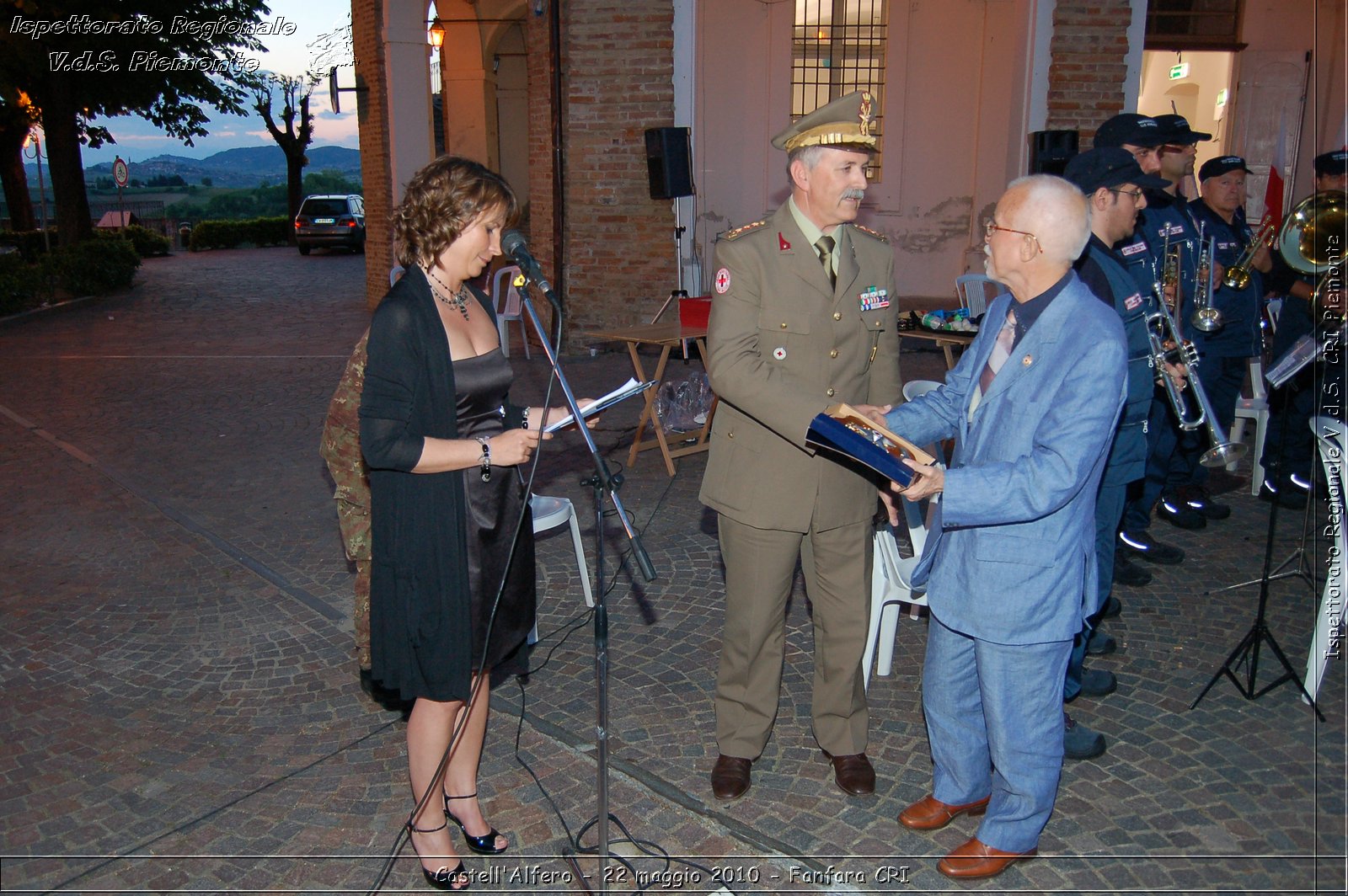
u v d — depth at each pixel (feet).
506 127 65.26
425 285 8.55
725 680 10.59
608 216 32.48
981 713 9.71
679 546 17.53
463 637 8.61
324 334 41.39
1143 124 15.52
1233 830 9.91
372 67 41.24
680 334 20.88
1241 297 17.78
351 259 81.92
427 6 39.73
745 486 9.87
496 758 11.33
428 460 8.27
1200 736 11.55
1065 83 29.50
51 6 55.62
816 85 37.83
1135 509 16.48
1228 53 39.01
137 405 28.58
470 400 8.73
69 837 9.95
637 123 31.55
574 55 31.37
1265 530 17.93
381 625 8.70
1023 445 8.41
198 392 30.30
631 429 24.62
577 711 12.34
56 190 64.23
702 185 36.96
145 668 13.46
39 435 25.38
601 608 8.47
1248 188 38.75
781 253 9.56
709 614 14.97
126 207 128.16
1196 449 17.98
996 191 38.17
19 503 20.15
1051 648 8.64
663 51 30.86
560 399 27.45
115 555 17.43
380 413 8.20
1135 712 12.10
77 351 37.81
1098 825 10.04
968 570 8.73
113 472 22.18
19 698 12.66
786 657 13.62
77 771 11.09
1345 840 9.22
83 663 13.58
